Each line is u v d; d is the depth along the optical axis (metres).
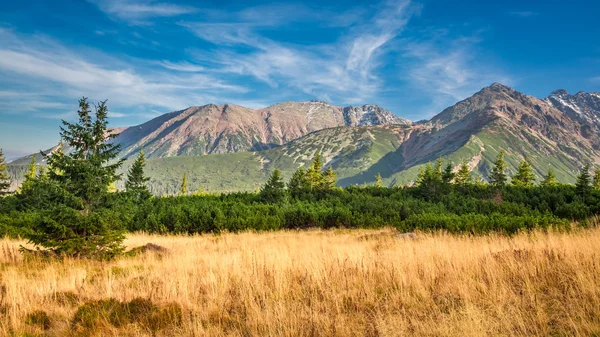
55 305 5.86
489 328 4.34
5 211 27.33
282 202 39.56
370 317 5.06
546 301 5.11
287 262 8.18
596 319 4.25
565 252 7.37
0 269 8.67
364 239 17.36
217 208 27.75
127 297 6.18
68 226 10.34
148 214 26.73
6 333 4.84
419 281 6.23
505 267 6.87
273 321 4.86
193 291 6.40
